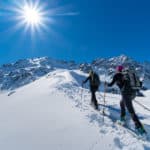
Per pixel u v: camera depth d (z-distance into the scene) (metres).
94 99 5.40
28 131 3.66
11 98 9.89
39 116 4.47
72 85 9.23
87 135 3.38
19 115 4.80
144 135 3.51
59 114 4.47
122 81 3.92
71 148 3.02
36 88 11.50
